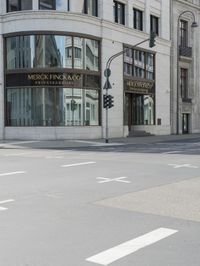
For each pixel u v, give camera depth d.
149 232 7.00
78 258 5.73
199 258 5.76
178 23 50.00
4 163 17.55
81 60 36.03
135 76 42.31
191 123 52.56
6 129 36.03
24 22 34.81
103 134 37.91
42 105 35.00
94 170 14.99
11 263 5.54
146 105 44.72
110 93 38.75
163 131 47.00
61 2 35.38
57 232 6.98
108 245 6.31
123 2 40.84
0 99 36.03
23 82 35.25
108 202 9.37
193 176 13.48
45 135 34.84
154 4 45.41
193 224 7.52
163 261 5.64
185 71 52.38
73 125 35.59
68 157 20.38
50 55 34.78
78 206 8.95
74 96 35.66
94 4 37.84
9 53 35.88
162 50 46.69
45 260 5.65
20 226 7.34
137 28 43.31
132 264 5.52
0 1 36.16
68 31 35.03
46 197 9.91
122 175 13.66
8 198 9.78
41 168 15.62
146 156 20.73
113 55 35.78
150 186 11.49
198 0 54.00
